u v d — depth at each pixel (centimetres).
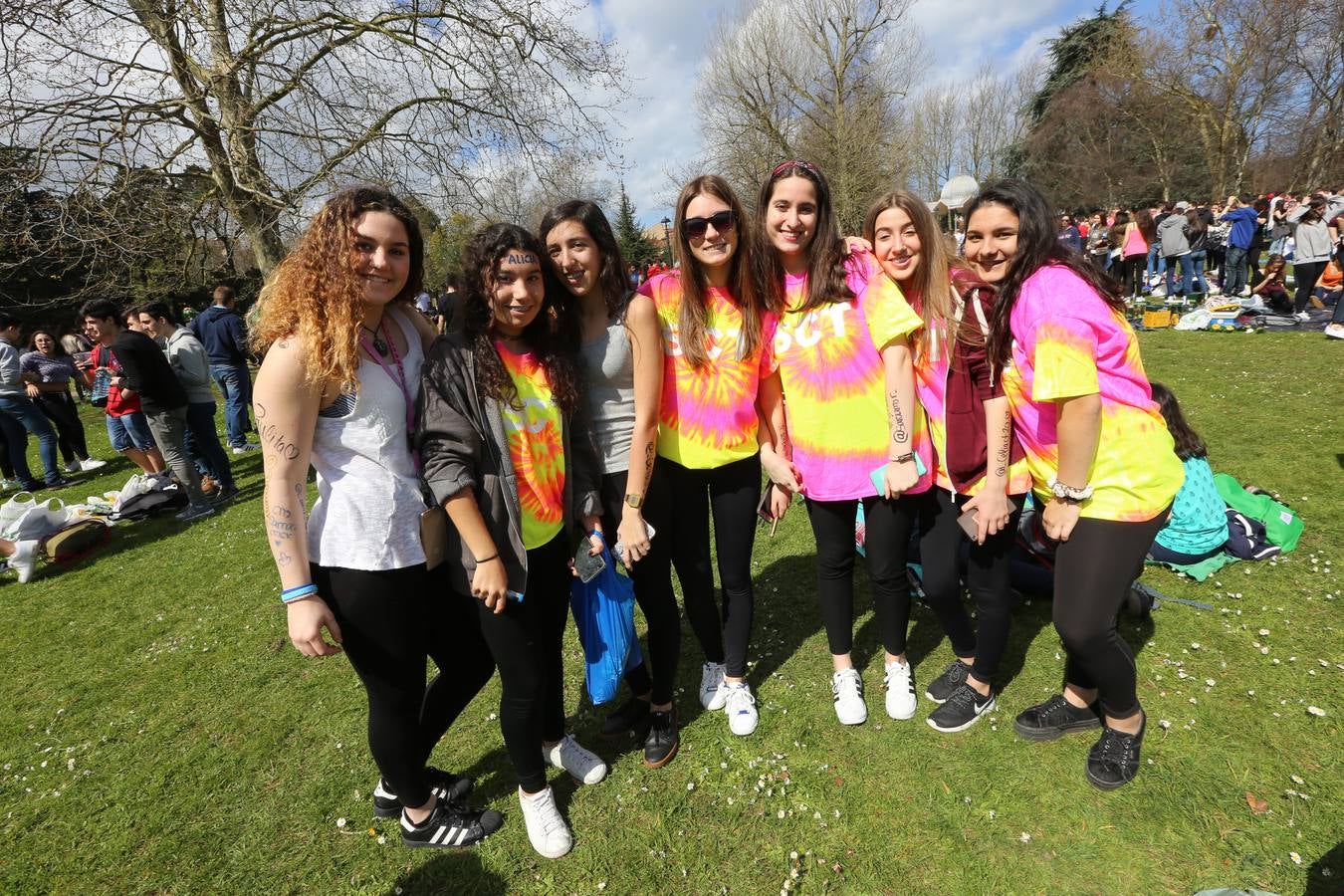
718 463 232
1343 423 491
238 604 427
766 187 221
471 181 972
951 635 258
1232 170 2519
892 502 231
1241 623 282
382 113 922
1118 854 192
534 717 205
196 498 607
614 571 229
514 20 916
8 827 250
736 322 226
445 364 180
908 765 233
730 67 2362
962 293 212
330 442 169
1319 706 233
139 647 385
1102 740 219
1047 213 188
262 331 160
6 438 753
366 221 159
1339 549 327
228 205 910
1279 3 2059
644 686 266
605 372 215
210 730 298
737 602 253
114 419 691
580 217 196
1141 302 1208
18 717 325
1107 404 184
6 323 752
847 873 196
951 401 219
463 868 212
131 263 861
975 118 3709
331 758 272
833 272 220
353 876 214
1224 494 357
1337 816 193
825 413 228
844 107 2344
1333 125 2083
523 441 191
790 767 237
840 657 260
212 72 830
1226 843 191
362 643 179
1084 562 192
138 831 242
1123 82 2820
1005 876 190
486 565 181
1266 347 754
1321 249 883
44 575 516
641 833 217
